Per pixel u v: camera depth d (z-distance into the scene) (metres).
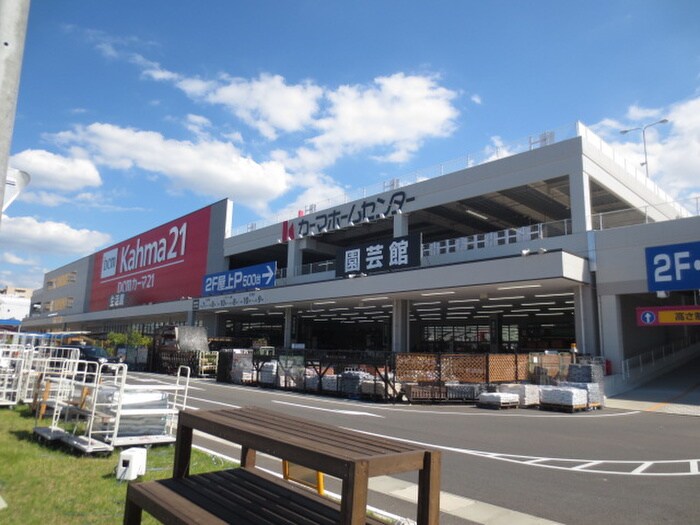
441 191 30.39
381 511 5.62
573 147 25.20
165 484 3.81
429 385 17.59
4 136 3.44
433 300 32.06
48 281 98.81
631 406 17.45
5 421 9.95
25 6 3.61
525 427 12.45
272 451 3.26
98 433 8.09
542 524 5.40
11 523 4.43
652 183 34.09
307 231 38.81
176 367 32.12
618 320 22.64
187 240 53.50
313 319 53.50
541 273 22.36
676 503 6.25
